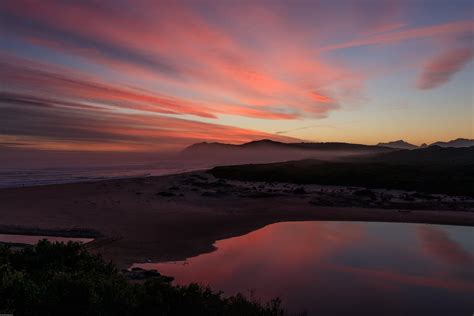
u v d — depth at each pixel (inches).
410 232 1219.2
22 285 323.0
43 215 1275.8
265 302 584.4
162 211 1480.1
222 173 3272.6
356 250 957.8
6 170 3444.9
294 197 1947.6
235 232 1163.3
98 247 903.1
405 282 708.0
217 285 671.8
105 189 2086.6
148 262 807.7
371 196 1975.9
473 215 1518.2
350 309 570.6
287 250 943.7
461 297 631.2
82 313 318.0
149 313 352.5
